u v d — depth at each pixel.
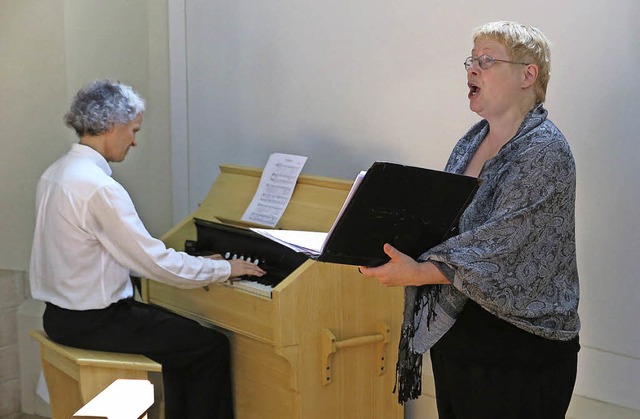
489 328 2.18
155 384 3.59
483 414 2.23
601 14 2.80
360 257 2.12
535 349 2.15
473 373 2.23
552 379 2.19
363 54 3.54
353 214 2.02
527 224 2.06
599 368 2.95
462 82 3.22
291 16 3.79
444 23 3.24
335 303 2.99
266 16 3.90
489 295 2.07
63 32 4.23
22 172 4.38
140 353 3.06
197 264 3.03
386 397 3.19
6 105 4.36
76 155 3.07
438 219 2.10
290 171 3.38
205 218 3.58
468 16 3.17
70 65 4.27
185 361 3.14
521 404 2.19
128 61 4.32
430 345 2.26
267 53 3.92
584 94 2.88
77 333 3.01
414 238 2.12
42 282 3.09
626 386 2.89
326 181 3.24
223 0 4.05
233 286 3.07
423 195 2.04
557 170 2.07
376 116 3.53
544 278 2.10
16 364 4.33
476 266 2.06
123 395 1.64
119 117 3.06
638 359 2.86
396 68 3.43
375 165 1.95
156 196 4.43
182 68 4.26
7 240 4.41
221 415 3.25
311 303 2.93
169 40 4.23
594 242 2.91
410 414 3.43
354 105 3.61
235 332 3.18
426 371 3.40
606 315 2.91
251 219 3.38
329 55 3.67
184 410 3.33
